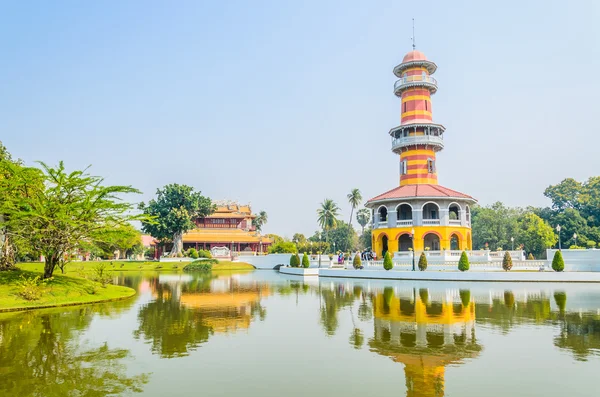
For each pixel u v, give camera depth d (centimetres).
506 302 2377
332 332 1588
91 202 2709
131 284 4100
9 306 2172
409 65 6159
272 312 2095
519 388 970
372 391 959
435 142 6016
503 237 8519
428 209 6028
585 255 4125
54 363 1176
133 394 940
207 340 1462
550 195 9000
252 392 955
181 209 8075
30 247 2834
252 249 9962
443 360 1196
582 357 1217
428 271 4234
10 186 2595
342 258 5903
